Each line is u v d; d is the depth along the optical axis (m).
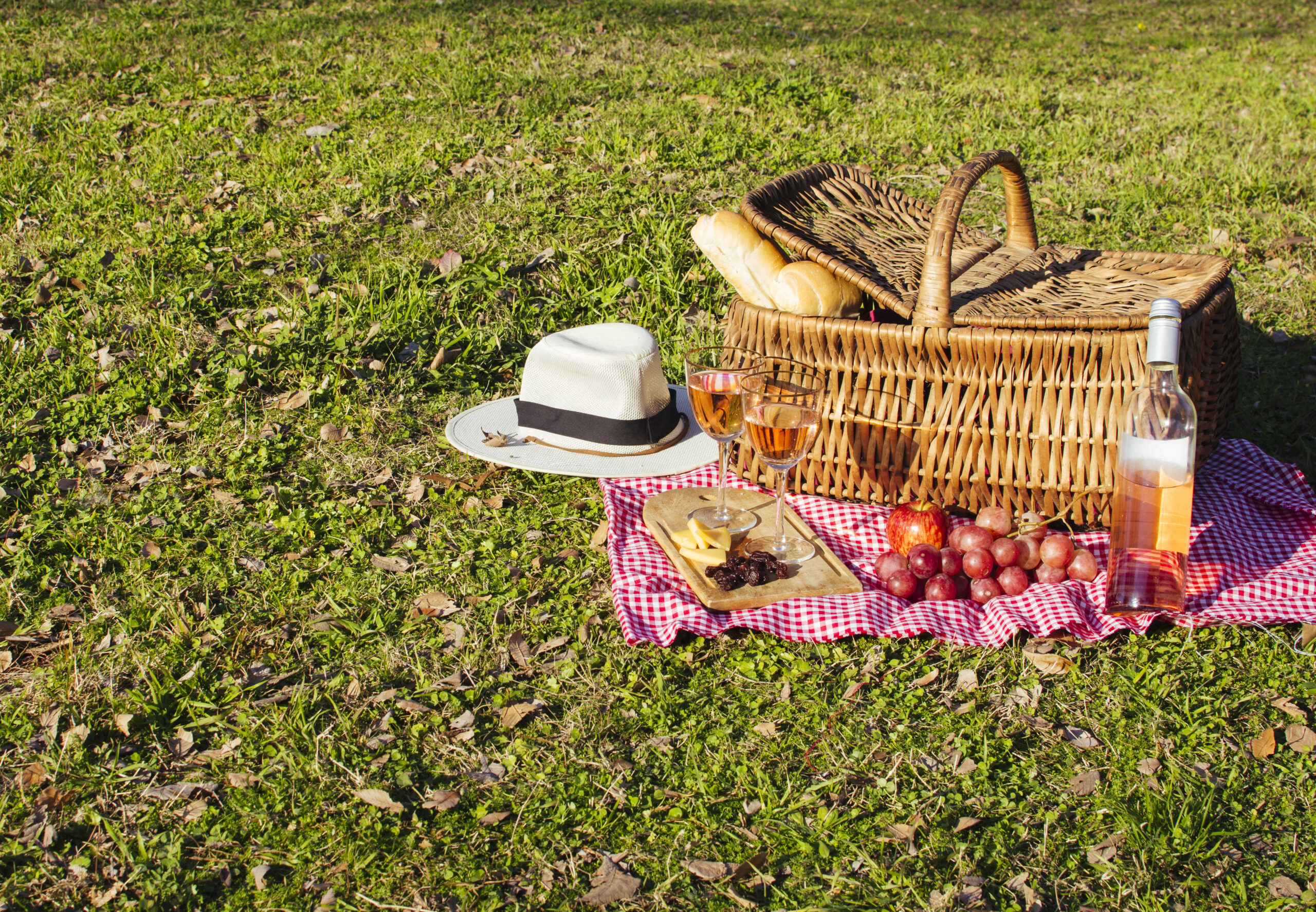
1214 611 2.68
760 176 6.34
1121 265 3.38
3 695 2.50
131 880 2.02
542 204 5.70
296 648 2.69
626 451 3.33
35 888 2.00
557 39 9.35
